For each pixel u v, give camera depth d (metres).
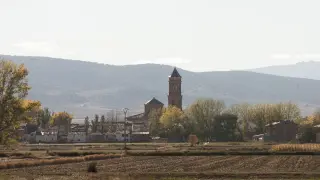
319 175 85.56
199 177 82.69
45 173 87.62
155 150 174.25
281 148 167.75
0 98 94.75
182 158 139.38
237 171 95.00
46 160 119.00
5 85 95.12
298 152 154.62
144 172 92.00
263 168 104.50
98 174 84.75
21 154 151.00
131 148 195.38
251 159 133.12
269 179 79.50
